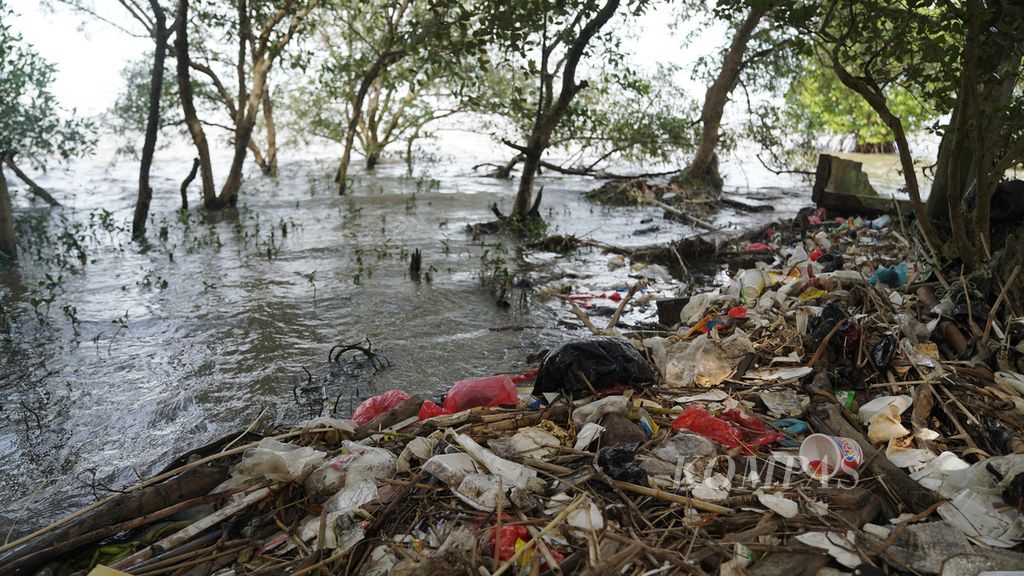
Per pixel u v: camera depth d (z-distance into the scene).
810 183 21.45
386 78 17.27
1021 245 5.61
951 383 4.61
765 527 3.36
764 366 5.37
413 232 13.07
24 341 7.26
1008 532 3.29
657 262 10.62
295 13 16.11
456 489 3.72
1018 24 5.51
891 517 3.57
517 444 4.24
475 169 23.59
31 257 11.21
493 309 8.24
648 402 4.73
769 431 4.38
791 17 5.95
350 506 3.68
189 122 15.09
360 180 21.12
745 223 14.29
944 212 7.88
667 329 7.07
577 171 19.25
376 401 5.11
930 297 5.86
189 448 5.10
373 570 3.25
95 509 3.73
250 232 13.11
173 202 16.95
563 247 11.53
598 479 3.82
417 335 7.34
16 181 20.16
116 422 5.50
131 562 3.42
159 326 7.67
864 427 4.48
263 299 8.61
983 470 3.65
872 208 11.21
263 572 3.27
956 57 5.77
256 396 5.92
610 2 12.32
